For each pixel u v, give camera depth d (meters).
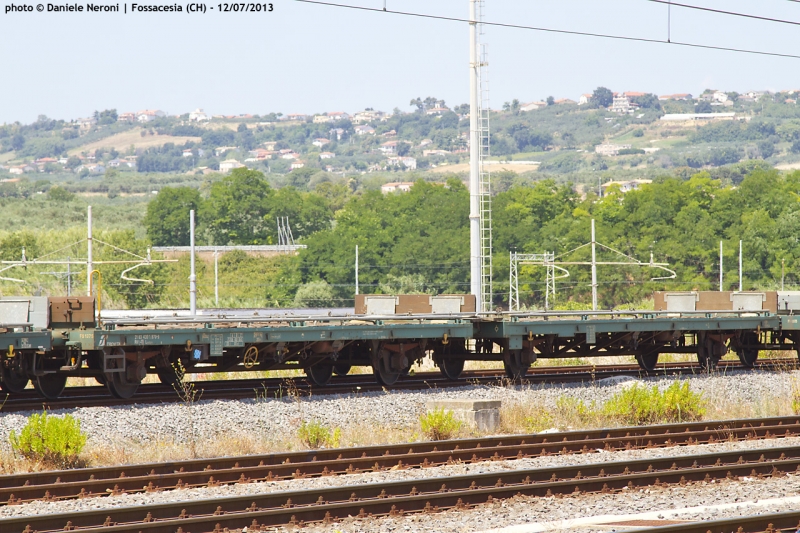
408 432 50.41
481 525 31.64
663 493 36.25
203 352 58.62
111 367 55.75
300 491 33.50
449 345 73.50
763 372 76.31
